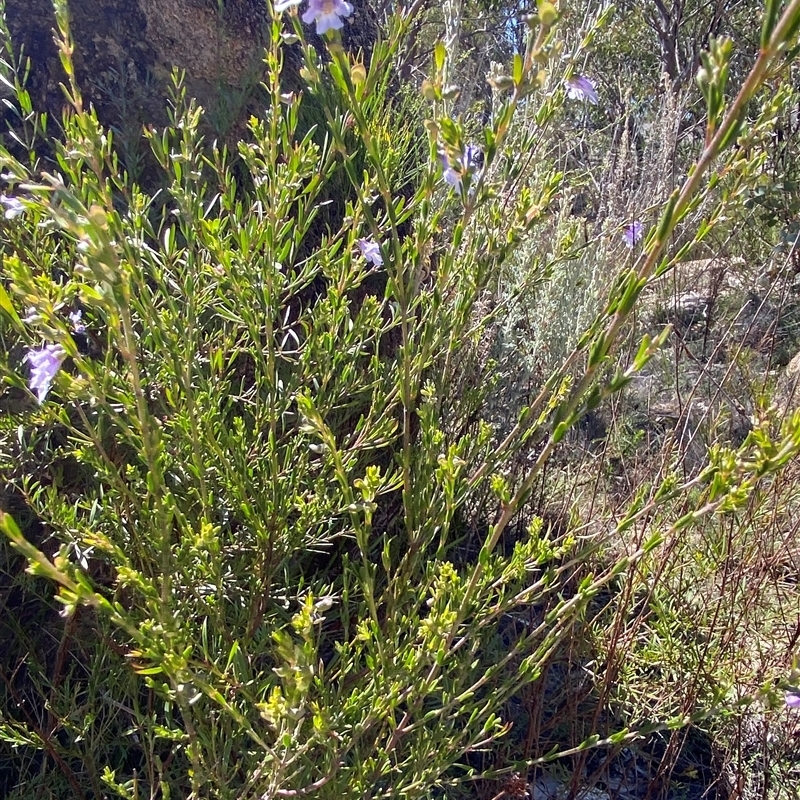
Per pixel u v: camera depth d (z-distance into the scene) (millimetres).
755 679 2129
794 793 2123
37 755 1968
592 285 3008
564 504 2637
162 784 1403
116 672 1760
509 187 1977
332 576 2525
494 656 2371
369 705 1537
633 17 7344
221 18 2705
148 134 1561
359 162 2605
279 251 1637
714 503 1157
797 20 786
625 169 3502
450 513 1402
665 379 3510
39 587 2023
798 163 4500
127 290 959
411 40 3992
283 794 1326
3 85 2242
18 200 1244
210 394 1616
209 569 1538
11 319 1072
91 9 2475
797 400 2602
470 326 2465
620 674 2340
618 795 2207
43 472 1938
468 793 2088
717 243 4004
